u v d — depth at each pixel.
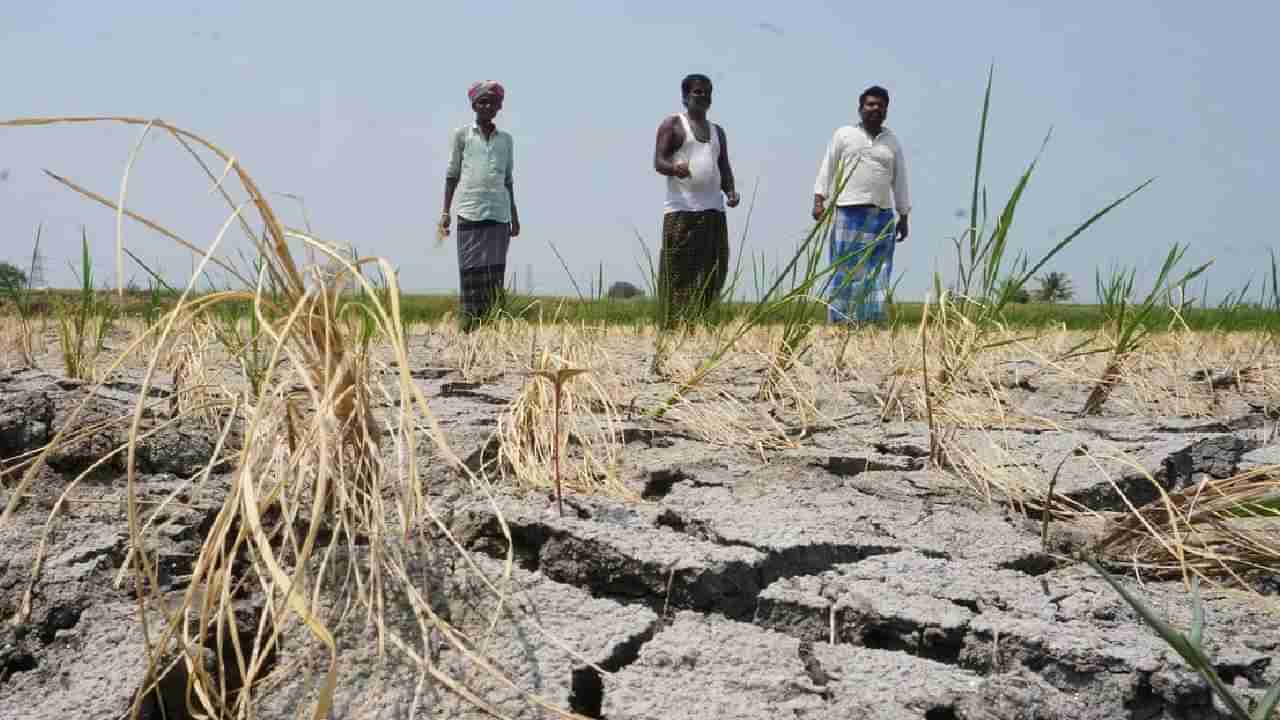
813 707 1.32
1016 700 1.32
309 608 1.49
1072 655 1.42
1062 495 2.23
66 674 1.41
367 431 1.58
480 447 2.27
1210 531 1.91
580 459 2.35
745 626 1.54
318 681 1.36
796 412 3.17
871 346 4.16
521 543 1.84
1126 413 3.55
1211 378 3.96
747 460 2.52
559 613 1.52
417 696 1.26
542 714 1.29
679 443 2.67
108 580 1.63
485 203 6.66
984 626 1.49
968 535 1.98
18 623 1.50
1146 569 1.88
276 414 1.58
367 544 1.70
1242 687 1.42
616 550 1.69
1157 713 1.37
